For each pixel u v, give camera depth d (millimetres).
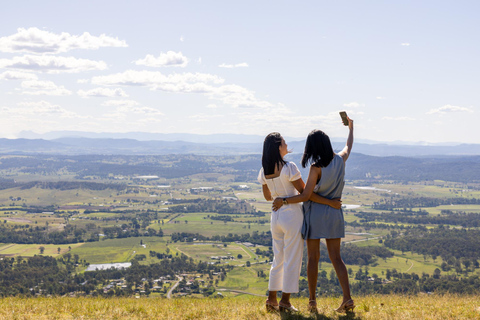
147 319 6770
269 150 6750
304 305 7805
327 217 6539
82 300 9367
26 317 6820
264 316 6574
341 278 6699
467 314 6660
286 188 6738
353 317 6367
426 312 6859
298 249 6742
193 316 6879
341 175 6574
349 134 7441
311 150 6551
